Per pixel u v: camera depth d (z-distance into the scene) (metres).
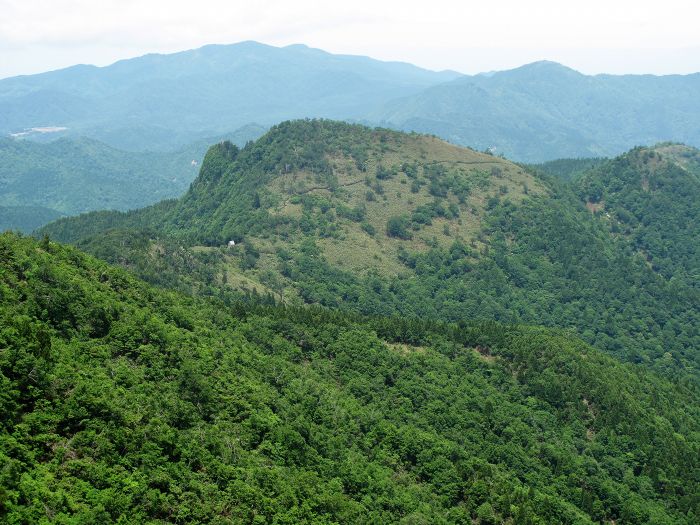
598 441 116.06
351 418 96.88
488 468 96.69
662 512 101.88
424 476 92.75
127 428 65.19
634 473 112.00
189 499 61.91
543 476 103.75
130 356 81.19
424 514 81.12
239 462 71.56
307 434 84.69
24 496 51.16
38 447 58.09
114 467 59.94
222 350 95.94
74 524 50.66
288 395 92.44
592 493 103.38
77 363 71.56
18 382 62.31
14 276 80.56
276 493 69.88
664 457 114.50
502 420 113.56
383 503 80.56
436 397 113.94
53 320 78.31
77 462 58.19
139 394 72.56
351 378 111.62
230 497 65.19
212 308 116.50
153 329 87.06
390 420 103.19
